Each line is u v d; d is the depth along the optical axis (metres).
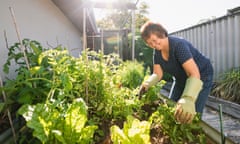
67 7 4.83
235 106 3.06
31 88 1.38
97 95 1.61
